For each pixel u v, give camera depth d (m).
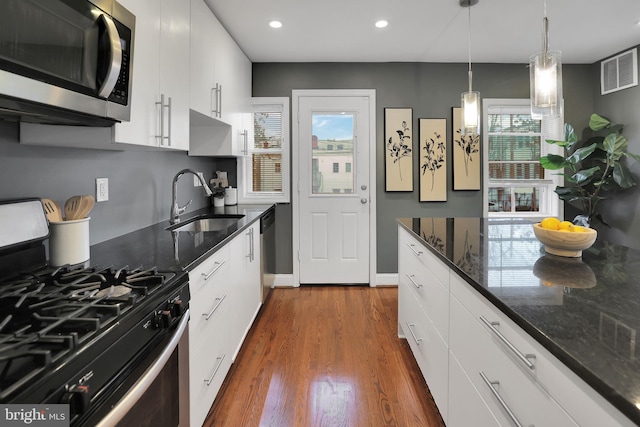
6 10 0.84
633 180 3.34
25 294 0.96
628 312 0.86
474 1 2.46
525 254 1.50
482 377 1.13
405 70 3.70
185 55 1.98
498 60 3.65
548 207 3.95
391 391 1.92
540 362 0.80
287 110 3.70
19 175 1.30
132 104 1.43
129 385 0.86
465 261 1.39
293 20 2.71
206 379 1.54
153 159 2.33
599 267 1.28
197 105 2.17
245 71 3.41
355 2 2.46
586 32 2.99
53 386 0.63
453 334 1.41
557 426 0.74
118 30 1.24
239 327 2.20
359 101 3.71
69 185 1.55
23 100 0.92
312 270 3.83
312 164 3.77
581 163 3.77
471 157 3.77
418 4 2.50
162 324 1.02
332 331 2.68
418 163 3.76
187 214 2.83
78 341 0.72
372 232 3.79
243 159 3.73
